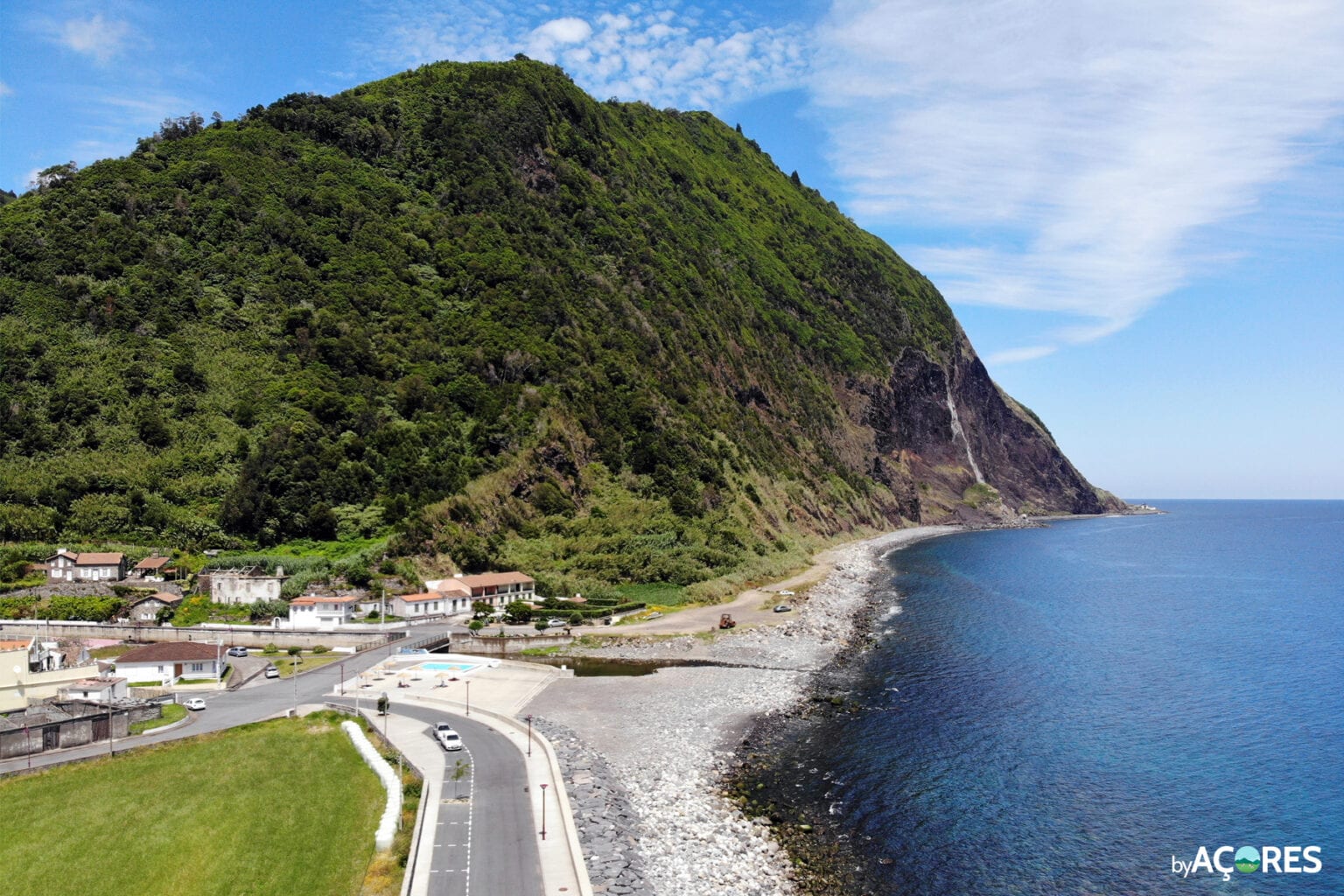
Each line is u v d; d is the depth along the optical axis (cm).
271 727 6278
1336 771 5881
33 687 6650
